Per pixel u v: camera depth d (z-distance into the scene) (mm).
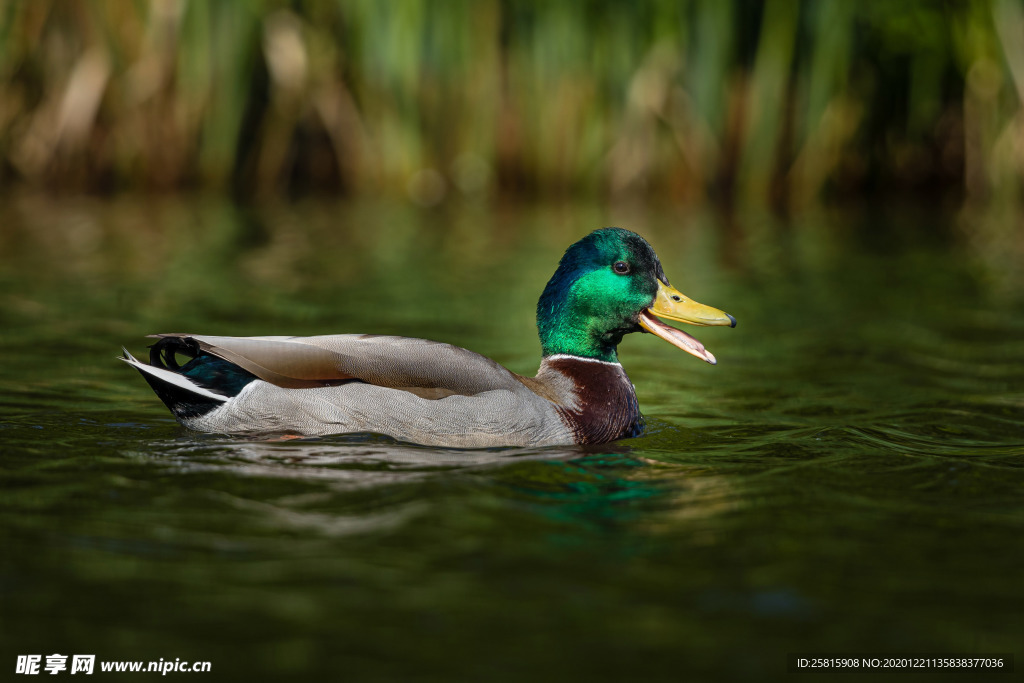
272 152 23203
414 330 12320
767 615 5129
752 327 13188
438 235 19266
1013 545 6000
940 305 14383
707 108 22484
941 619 5129
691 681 4566
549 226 20344
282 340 8070
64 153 22109
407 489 6738
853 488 7012
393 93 22438
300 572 5449
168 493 6535
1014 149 22938
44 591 5207
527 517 6293
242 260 16516
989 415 9266
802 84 22703
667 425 8984
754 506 6605
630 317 8930
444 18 22188
